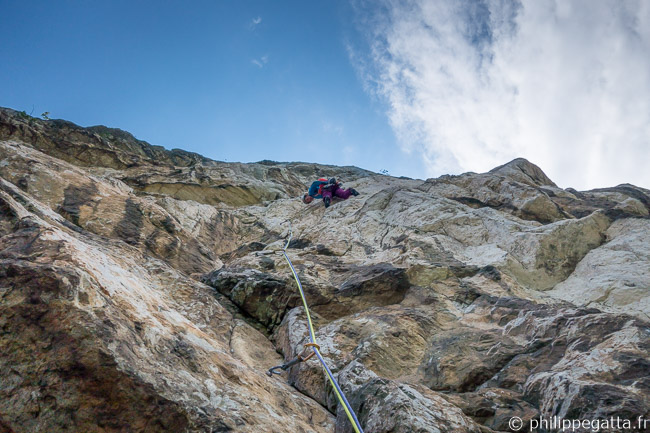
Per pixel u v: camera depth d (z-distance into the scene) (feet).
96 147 38.83
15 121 36.63
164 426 7.59
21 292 8.05
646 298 15.39
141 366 8.09
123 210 21.54
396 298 17.76
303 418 10.29
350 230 25.70
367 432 9.61
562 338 12.96
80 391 7.36
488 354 13.50
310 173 52.26
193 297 16.35
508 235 21.25
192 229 28.14
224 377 9.62
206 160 56.29
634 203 24.41
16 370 7.40
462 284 17.87
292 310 16.85
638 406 9.27
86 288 8.73
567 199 27.43
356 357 13.47
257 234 31.30
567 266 19.58
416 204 25.84
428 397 10.68
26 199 15.79
